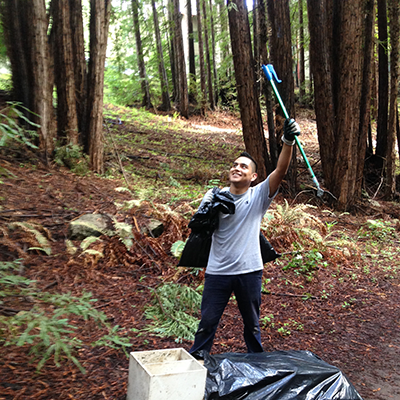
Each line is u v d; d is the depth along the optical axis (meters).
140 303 4.42
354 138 10.20
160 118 20.23
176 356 2.71
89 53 9.59
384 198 12.30
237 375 2.62
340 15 9.97
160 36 22.11
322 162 10.75
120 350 3.46
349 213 10.28
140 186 8.95
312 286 5.57
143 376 2.37
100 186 8.31
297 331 4.24
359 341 4.10
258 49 10.77
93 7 9.54
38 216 6.03
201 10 23.78
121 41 20.83
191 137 16.73
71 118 9.45
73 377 2.97
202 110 22.86
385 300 5.25
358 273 6.23
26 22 8.70
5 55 8.84
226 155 14.55
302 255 6.43
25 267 4.73
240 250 2.97
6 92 10.11
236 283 2.98
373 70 15.02
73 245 5.38
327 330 4.32
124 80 25.52
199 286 4.79
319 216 9.53
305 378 2.67
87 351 3.36
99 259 5.28
